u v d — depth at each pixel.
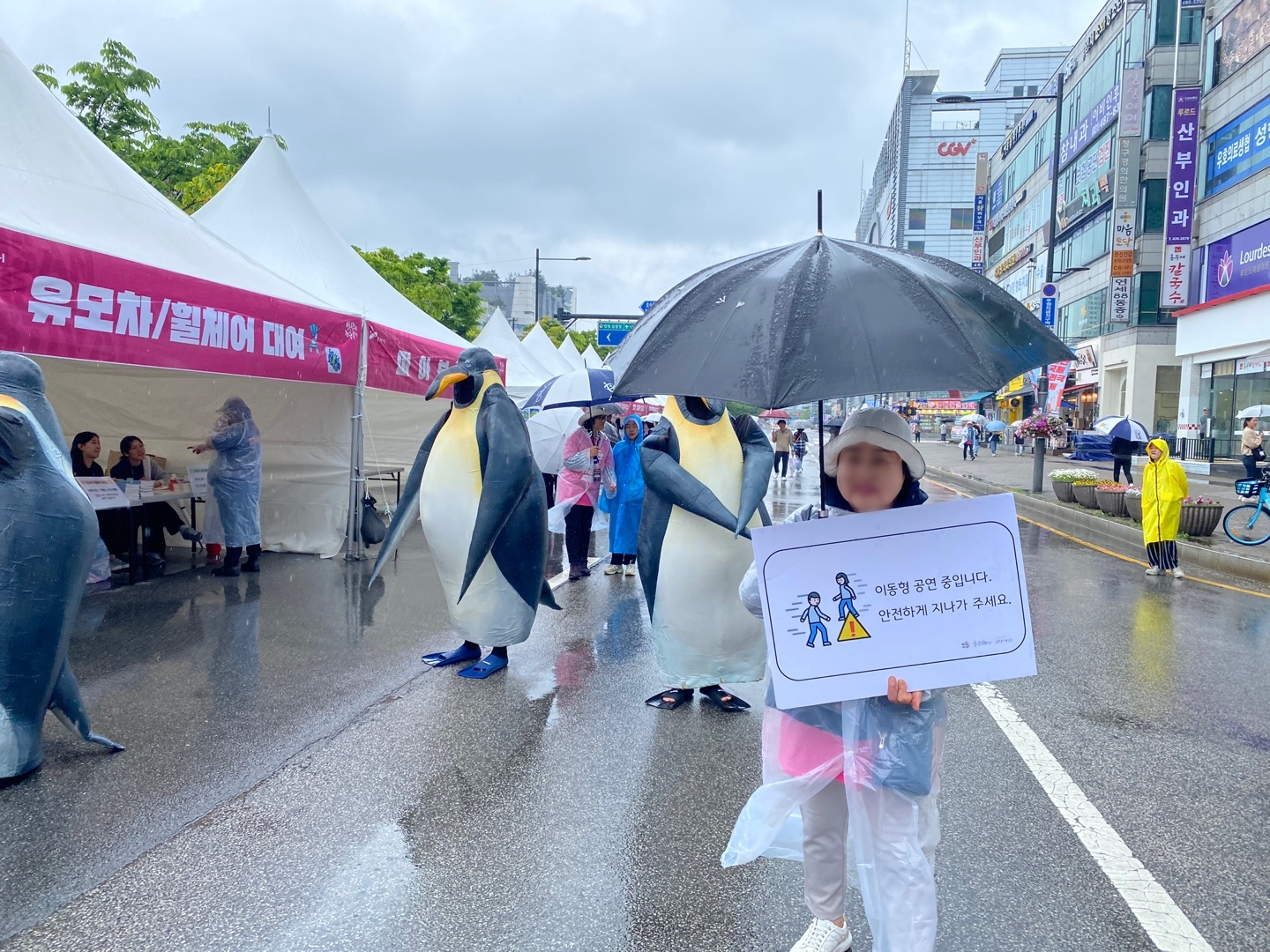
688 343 2.09
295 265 9.65
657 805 3.58
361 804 3.55
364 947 2.62
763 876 3.05
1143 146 29.80
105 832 3.29
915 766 2.13
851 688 2.16
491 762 3.99
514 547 5.18
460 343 11.27
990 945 2.66
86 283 5.55
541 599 5.59
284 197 10.28
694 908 2.85
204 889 2.91
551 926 2.74
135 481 7.85
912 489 2.31
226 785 3.70
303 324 7.67
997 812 3.58
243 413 8.06
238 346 6.88
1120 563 10.22
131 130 19.16
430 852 3.18
